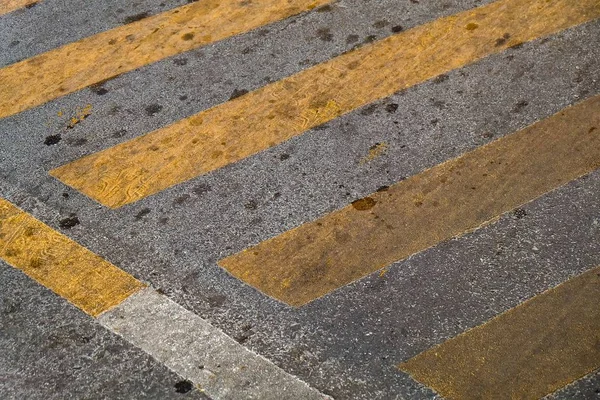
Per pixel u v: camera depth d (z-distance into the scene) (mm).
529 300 2889
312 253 3143
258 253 3174
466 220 3189
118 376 2824
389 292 2973
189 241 3258
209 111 3871
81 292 3117
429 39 4117
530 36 4039
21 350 2941
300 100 3863
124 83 4098
